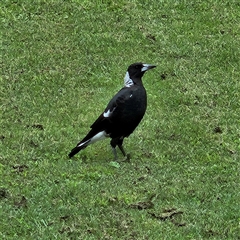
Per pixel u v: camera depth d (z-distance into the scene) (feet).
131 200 37.29
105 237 33.71
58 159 42.75
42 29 60.64
